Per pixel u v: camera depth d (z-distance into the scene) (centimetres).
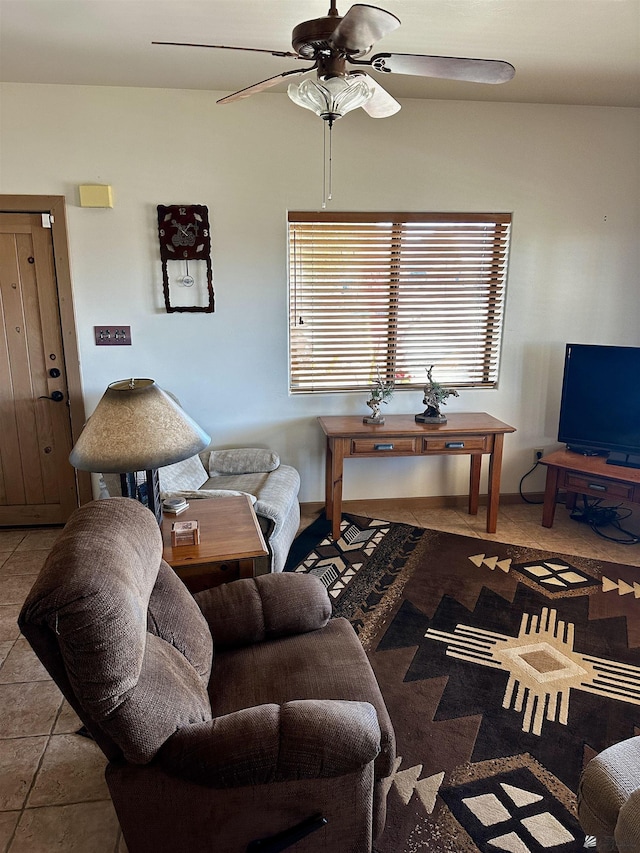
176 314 343
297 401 367
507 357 379
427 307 370
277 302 351
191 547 204
